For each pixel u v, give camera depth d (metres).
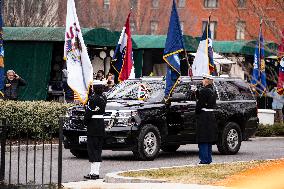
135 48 72.44
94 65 72.81
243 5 59.78
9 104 49.00
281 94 48.72
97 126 34.19
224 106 47.31
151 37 76.44
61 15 117.31
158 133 42.72
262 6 47.88
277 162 38.84
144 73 77.69
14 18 102.69
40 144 47.91
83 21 131.75
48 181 32.50
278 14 47.06
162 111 43.03
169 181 31.00
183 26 152.12
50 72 69.31
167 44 43.72
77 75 41.22
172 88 43.44
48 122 50.31
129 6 139.75
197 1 151.12
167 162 41.94
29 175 34.72
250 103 49.34
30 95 67.19
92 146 34.19
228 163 38.34
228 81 48.62
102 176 35.41
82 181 32.62
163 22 143.62
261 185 29.86
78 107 42.38
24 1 103.94
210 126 38.78
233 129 47.75
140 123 41.59
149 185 29.09
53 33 66.88
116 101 43.03
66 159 42.78
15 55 67.75
